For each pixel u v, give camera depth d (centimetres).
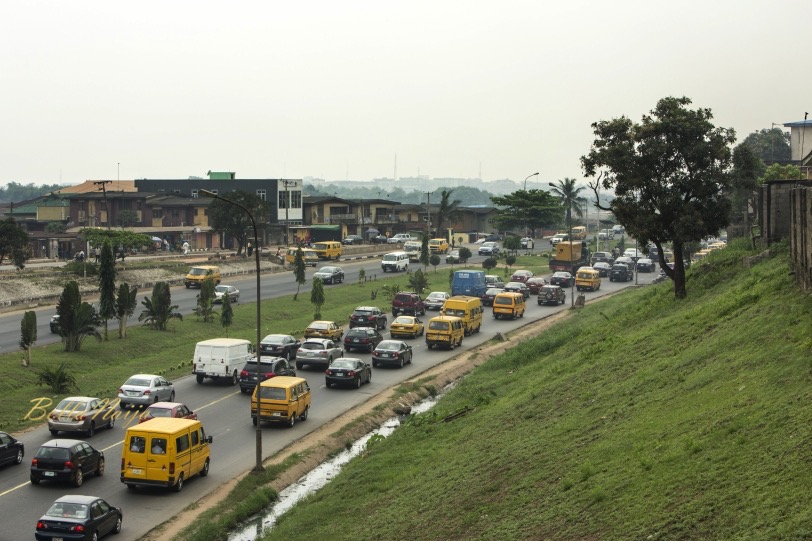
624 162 4888
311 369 5472
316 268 11325
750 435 2036
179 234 13238
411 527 2472
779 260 4372
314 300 7319
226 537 2731
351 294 8875
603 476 2219
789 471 1789
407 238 15538
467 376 5272
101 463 3188
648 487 2017
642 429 2459
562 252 10556
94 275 8500
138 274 8969
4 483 3022
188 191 15400
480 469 2770
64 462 2983
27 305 7250
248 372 4562
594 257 11925
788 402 2117
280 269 10850
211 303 6838
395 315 7544
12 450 3231
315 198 16388
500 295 7712
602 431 2636
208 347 4791
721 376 2623
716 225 4947
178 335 6216
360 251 13600
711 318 3562
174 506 2895
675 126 4812
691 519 1781
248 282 9638
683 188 4884
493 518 2297
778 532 1587
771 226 4853
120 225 13562
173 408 3588
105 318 5756
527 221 15962
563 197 18188
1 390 4394
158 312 6281
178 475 3023
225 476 3269
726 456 1984
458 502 2527
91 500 2509
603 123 4991
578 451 2530
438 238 15200
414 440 3656
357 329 5972
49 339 5778
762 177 7438
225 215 11212
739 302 3547
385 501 2814
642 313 5000
